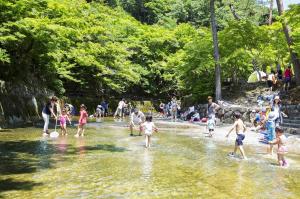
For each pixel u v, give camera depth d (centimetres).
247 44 3116
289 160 1251
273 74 2997
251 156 1313
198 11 6062
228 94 3203
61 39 2253
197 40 3378
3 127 2036
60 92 3188
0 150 1305
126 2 6316
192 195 779
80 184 855
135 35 4603
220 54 3203
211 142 1691
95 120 3012
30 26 1969
